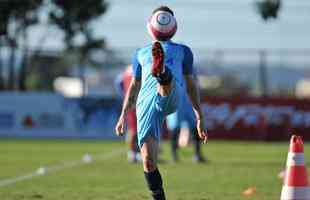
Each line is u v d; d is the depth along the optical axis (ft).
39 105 295.89
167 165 164.66
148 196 106.83
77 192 112.37
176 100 81.56
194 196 106.93
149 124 80.33
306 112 281.54
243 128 284.41
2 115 297.53
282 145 256.93
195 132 172.96
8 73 318.24
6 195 108.37
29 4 354.95
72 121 293.84
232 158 188.24
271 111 283.18
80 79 305.32
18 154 202.18
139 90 85.10
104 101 292.20
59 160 180.86
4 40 354.95
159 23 82.28
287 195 77.71
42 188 118.01
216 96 286.25
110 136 291.17
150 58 81.76
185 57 82.89
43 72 321.52
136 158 174.09
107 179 132.87
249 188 117.19
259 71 308.81
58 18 366.02
